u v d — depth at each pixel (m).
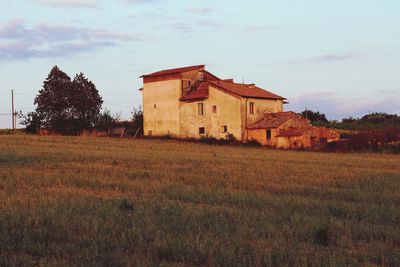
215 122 62.44
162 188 17.84
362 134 50.97
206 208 13.26
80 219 11.23
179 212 12.45
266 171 24.56
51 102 93.62
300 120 61.38
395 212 12.86
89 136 68.88
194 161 30.36
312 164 29.88
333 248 9.19
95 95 98.06
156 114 68.94
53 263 7.91
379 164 30.83
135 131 74.00
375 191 17.55
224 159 32.72
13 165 25.84
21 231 10.12
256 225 11.05
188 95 65.75
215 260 8.18
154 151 41.41
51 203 13.63
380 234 10.27
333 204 14.08
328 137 59.78
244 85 67.94
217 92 62.28
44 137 60.56
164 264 8.01
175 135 66.50
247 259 8.25
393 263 8.20
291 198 15.41
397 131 50.25
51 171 23.27
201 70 68.75
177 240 9.41
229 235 9.98
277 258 8.27
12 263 7.91
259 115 62.44
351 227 10.94
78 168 24.66
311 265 7.99
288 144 56.84
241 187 18.50
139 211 12.49
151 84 69.62
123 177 21.17
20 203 13.56
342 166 28.73
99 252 8.71
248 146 57.28
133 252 8.84
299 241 9.80
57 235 9.78
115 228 10.44
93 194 16.23
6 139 54.53
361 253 8.80
